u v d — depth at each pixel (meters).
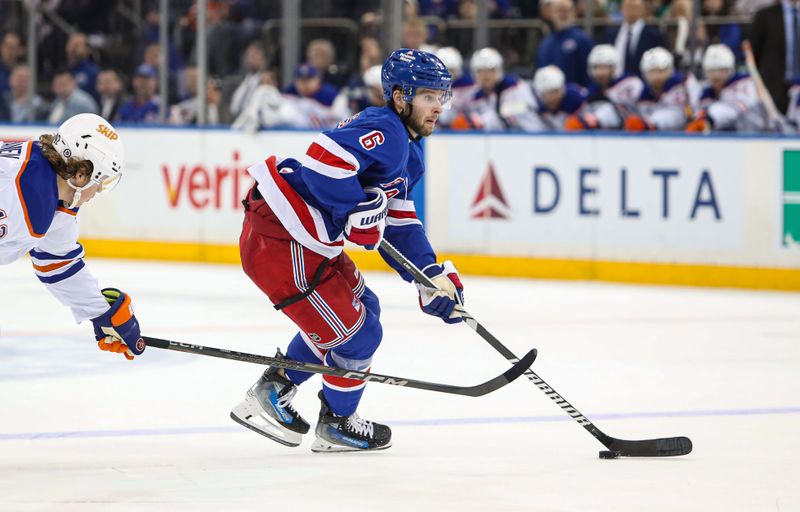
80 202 10.10
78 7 34.56
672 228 25.64
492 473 10.88
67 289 10.59
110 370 16.05
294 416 11.70
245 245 11.26
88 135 9.82
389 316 21.09
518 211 26.88
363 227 10.71
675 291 24.83
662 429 12.85
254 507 9.69
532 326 20.25
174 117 32.00
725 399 14.52
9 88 33.28
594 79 28.12
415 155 11.42
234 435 12.45
